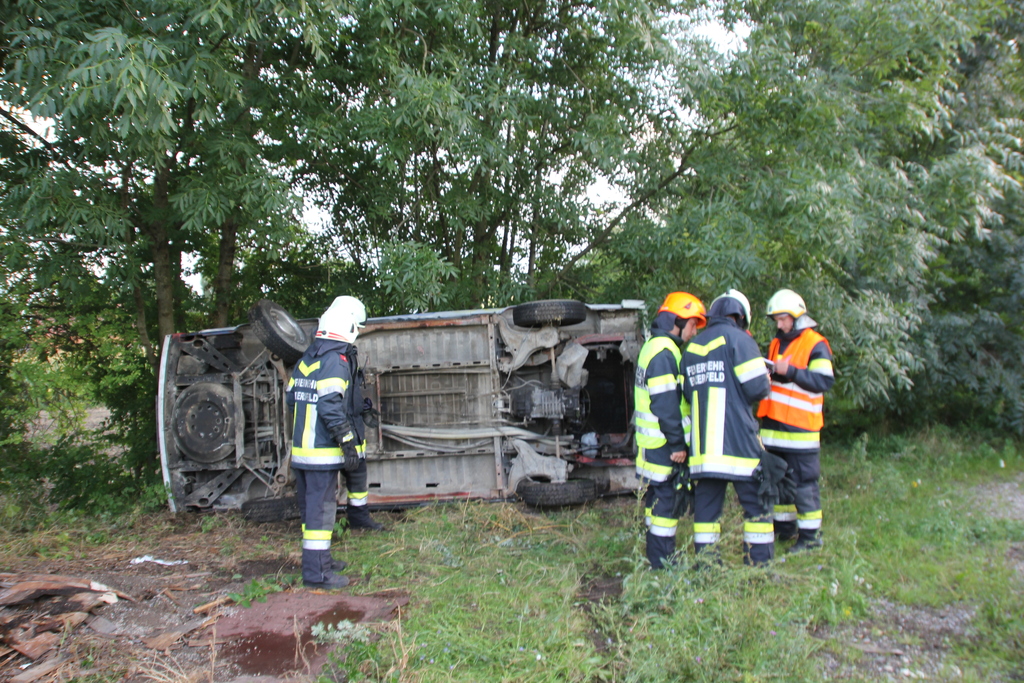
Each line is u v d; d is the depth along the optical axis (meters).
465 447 6.52
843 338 7.64
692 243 7.13
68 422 7.10
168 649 3.42
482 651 3.35
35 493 6.63
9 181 6.54
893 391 9.29
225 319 8.01
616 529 5.48
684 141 8.34
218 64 5.77
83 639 3.45
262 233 7.00
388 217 8.23
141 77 4.97
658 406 4.13
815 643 3.37
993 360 9.27
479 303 8.85
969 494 6.53
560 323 6.48
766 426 4.89
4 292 6.45
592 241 9.15
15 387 6.75
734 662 3.19
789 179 7.09
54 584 3.75
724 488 4.11
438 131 7.27
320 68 7.64
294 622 3.61
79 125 5.70
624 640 3.42
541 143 8.57
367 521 5.75
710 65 7.43
